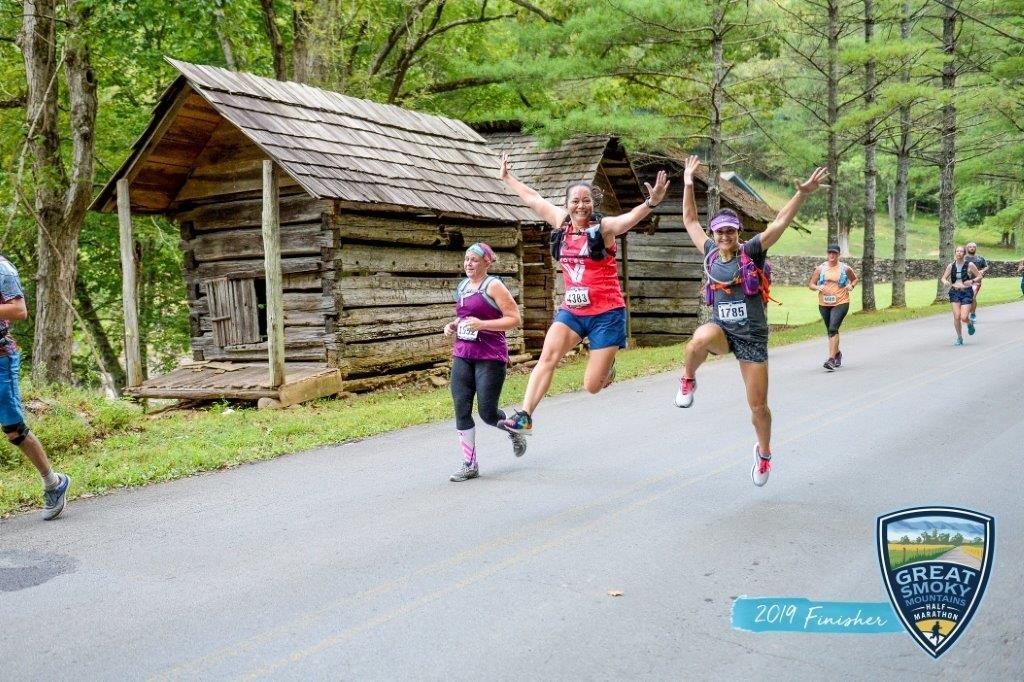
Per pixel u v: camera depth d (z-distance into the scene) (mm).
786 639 3779
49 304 14023
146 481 6961
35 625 4117
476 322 6484
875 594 4242
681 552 4895
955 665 3506
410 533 5375
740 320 5578
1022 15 24109
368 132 13727
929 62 20953
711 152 18328
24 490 6535
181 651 3797
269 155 11180
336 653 3729
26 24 13586
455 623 4004
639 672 3490
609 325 6078
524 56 19219
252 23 19891
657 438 8148
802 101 24844
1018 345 14656
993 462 6734
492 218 14117
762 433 5824
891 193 69188
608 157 19562
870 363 13195
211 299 13242
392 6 23469
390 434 8953
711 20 17250
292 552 5086
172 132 12312
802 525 5332
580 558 4832
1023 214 28562
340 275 12148
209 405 12180
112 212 13219
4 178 15352
